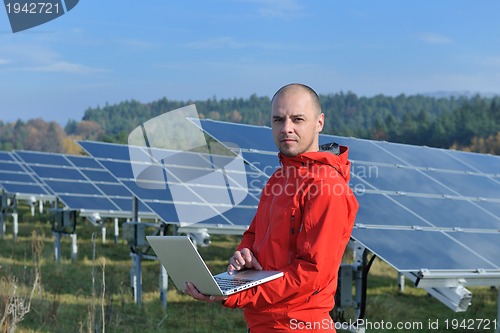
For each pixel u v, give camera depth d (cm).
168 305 1235
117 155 1761
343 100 19188
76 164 2302
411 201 908
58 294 1224
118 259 1816
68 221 1747
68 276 1469
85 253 1894
